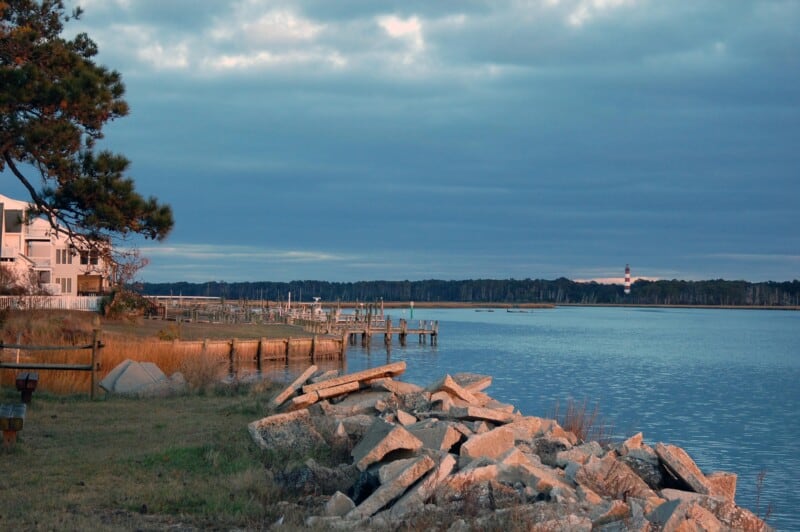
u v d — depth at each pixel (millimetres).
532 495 9336
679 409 34969
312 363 52562
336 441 12430
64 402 18438
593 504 9172
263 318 78250
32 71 20219
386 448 10586
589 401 36375
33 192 21203
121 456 11891
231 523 8938
